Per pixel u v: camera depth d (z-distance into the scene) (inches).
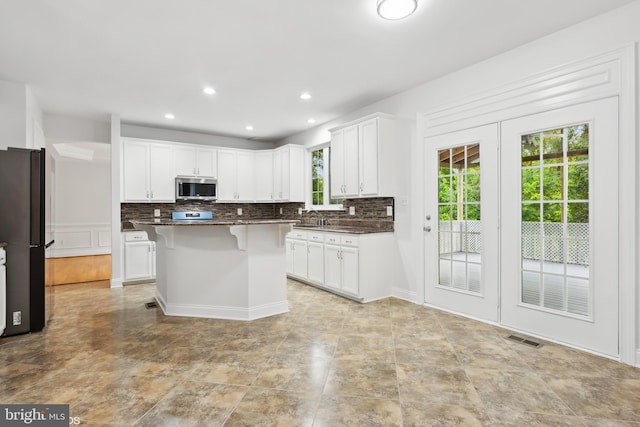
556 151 105.5
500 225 119.9
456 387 79.5
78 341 108.6
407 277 155.9
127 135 208.2
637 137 88.4
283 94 156.6
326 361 93.4
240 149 237.5
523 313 114.1
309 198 231.6
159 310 143.2
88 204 289.4
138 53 114.6
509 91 115.6
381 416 68.6
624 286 91.0
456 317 130.8
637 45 88.0
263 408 71.4
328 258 170.2
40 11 89.6
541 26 100.3
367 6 88.9
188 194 213.0
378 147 154.8
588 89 97.0
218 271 133.0
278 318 131.2
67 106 170.6
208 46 110.2
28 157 117.6
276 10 90.3
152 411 70.2
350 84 145.6
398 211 159.8
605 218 94.6
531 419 67.6
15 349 102.1
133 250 193.0
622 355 91.6
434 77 138.6
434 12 92.3
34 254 117.2
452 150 135.9
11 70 127.3
